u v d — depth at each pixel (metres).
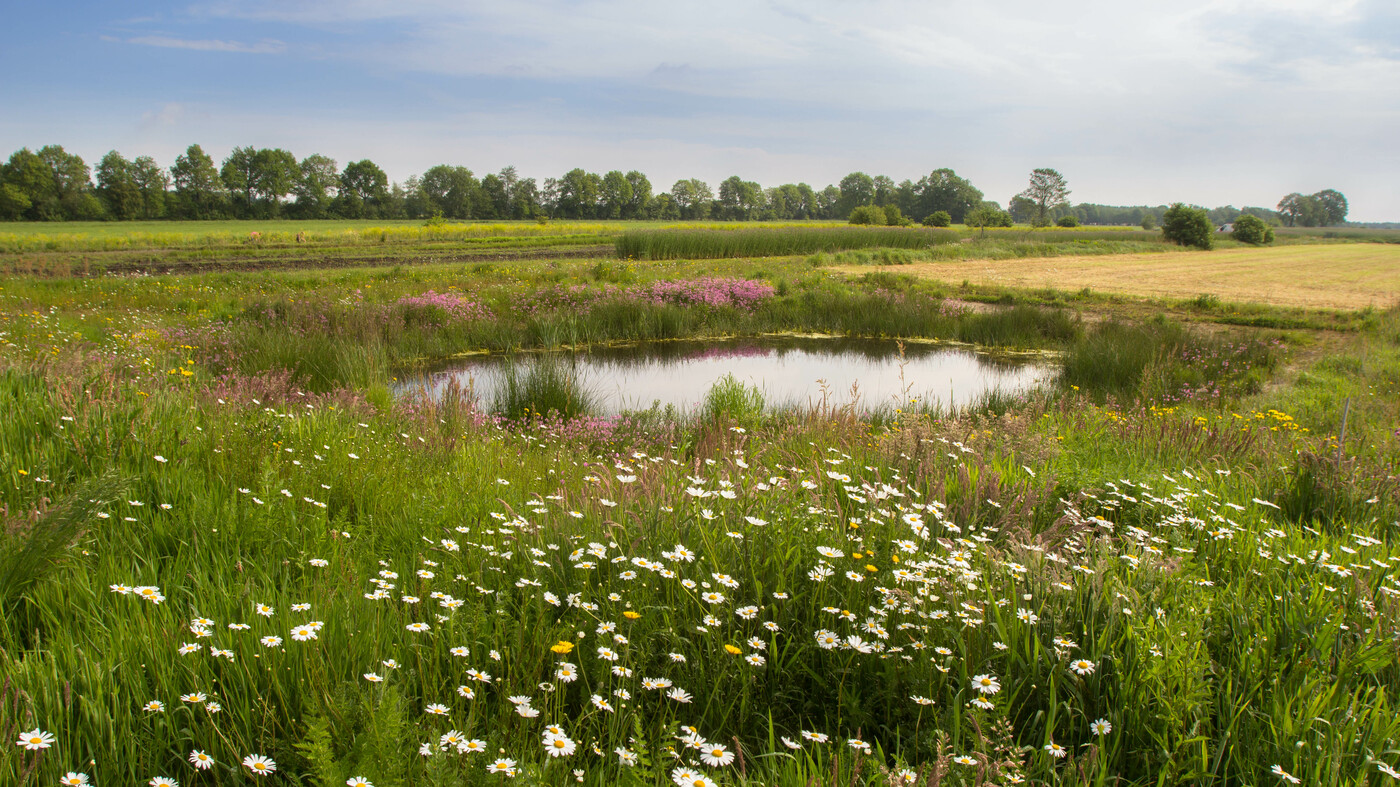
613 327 16.34
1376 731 1.84
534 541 2.96
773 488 3.39
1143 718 1.94
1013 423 5.73
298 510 3.45
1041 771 1.75
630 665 2.05
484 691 1.97
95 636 2.06
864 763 1.76
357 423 5.77
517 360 13.74
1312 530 3.65
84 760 1.60
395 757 1.48
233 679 1.86
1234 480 4.65
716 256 38.97
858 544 2.79
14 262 29.16
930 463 4.31
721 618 2.33
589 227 78.56
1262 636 2.28
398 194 122.38
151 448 3.79
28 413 3.95
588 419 7.97
